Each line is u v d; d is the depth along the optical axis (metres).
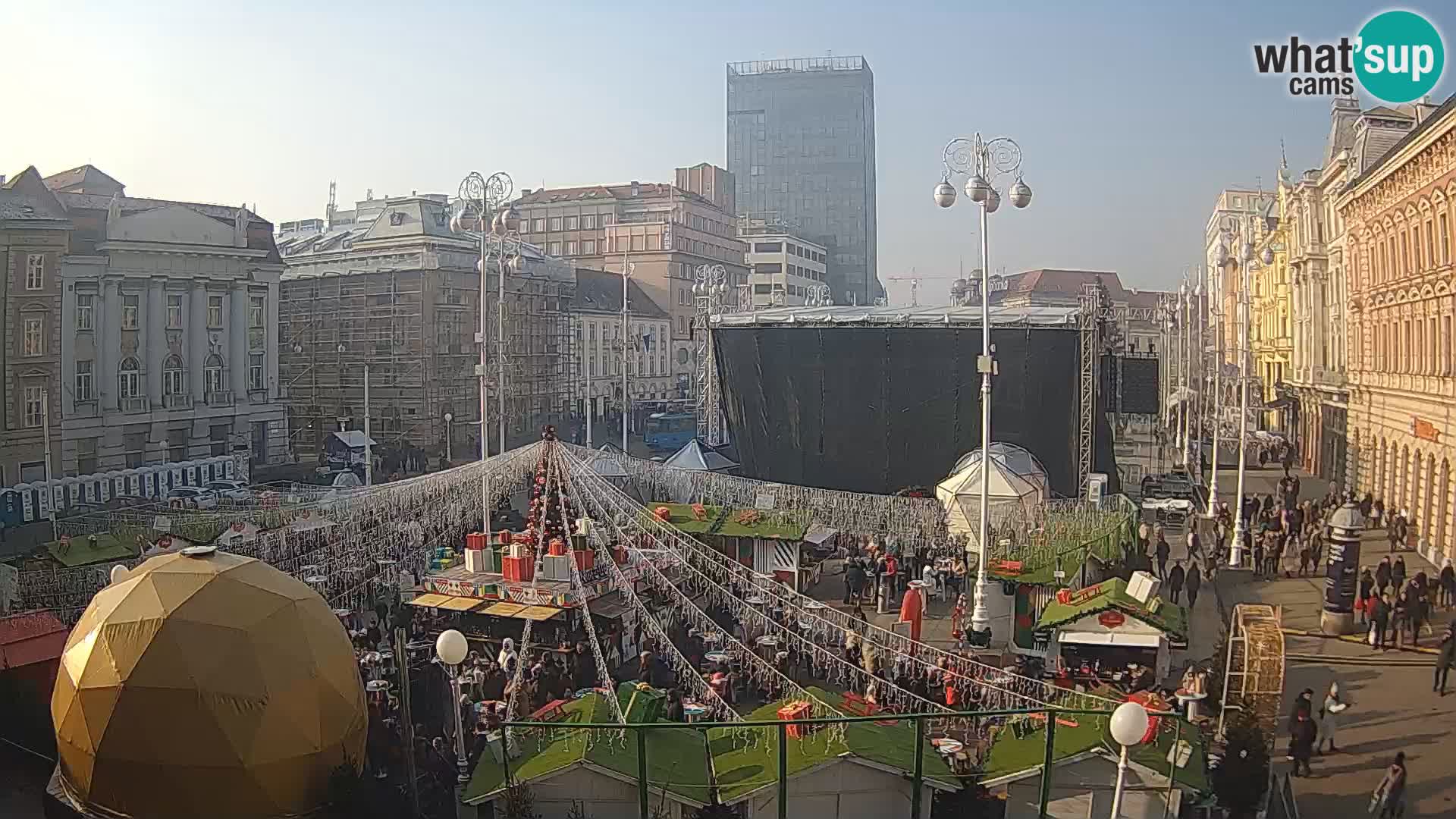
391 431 77.44
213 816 15.81
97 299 57.78
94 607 16.89
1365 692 25.08
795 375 53.03
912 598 26.78
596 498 32.09
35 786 18.88
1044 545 31.94
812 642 25.97
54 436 53.97
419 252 77.25
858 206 199.75
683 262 125.25
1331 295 61.78
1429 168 40.59
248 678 15.95
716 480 45.06
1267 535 39.16
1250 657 20.39
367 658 23.33
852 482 52.22
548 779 15.70
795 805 15.48
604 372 106.00
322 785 16.56
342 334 78.81
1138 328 105.56
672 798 15.37
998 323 49.44
